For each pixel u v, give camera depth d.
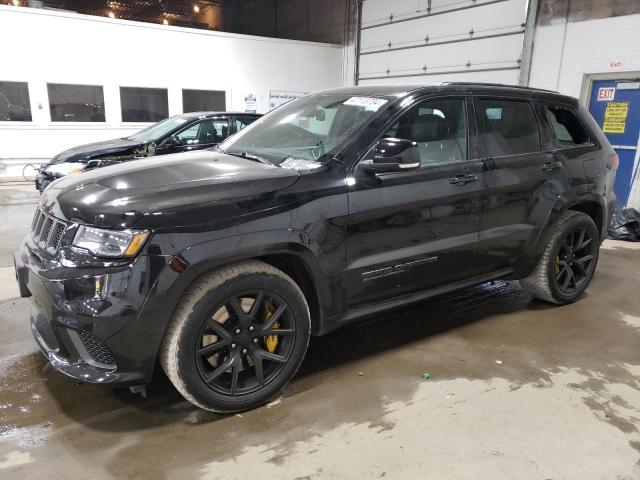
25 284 2.42
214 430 2.32
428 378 2.82
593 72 7.98
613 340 3.36
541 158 3.47
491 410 2.51
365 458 2.13
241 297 2.34
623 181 7.72
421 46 11.55
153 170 2.50
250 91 13.11
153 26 11.48
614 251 5.74
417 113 2.93
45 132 10.78
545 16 8.65
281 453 2.16
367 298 2.78
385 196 2.67
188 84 12.22
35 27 10.23
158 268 2.06
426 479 2.01
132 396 2.58
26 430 2.29
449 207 2.96
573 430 2.36
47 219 2.38
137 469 2.05
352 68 13.88
